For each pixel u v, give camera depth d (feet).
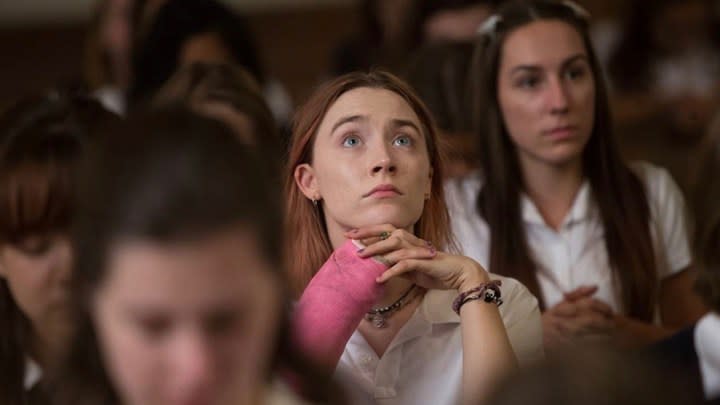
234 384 6.64
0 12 42.68
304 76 42.24
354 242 11.66
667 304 18.30
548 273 17.20
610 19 38.11
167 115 6.98
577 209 17.42
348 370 12.18
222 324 6.54
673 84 30.94
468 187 17.87
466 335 11.47
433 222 12.73
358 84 12.51
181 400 6.49
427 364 12.39
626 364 6.82
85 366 7.42
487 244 17.26
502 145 17.61
